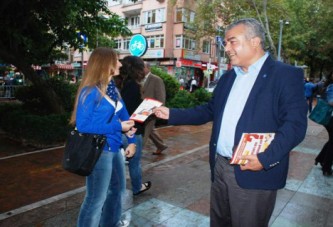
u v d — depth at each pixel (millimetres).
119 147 2852
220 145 2215
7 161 5809
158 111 2615
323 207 4113
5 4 6598
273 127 1995
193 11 31234
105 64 2602
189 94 11992
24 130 6898
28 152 6480
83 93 2539
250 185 2049
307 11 23141
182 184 4793
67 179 4926
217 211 2412
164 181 4910
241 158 1812
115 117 2674
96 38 10531
